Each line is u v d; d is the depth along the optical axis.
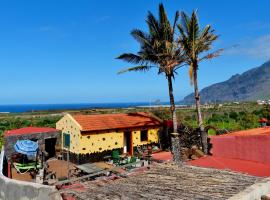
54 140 25.56
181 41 25.17
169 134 27.92
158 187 8.45
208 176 9.17
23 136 23.34
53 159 24.58
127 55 26.80
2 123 53.84
